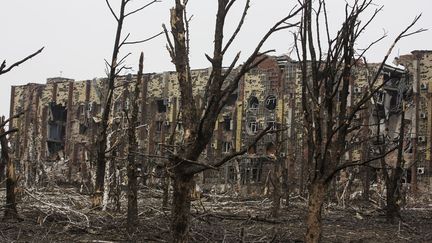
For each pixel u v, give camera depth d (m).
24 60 4.31
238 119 53.50
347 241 14.73
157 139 58.69
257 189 47.97
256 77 53.16
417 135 45.84
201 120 5.79
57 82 66.56
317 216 8.10
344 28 8.23
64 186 41.75
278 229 16.27
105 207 17.36
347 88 8.21
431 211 27.75
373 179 36.34
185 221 6.07
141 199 25.39
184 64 6.15
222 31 5.96
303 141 32.59
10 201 15.45
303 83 8.50
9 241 11.92
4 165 16.80
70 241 12.52
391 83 46.22
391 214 19.73
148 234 13.59
